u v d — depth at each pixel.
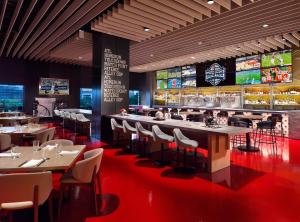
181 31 6.79
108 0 4.93
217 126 4.92
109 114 7.60
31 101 13.15
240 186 3.85
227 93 11.24
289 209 3.05
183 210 3.02
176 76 13.59
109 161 5.32
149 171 4.63
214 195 3.50
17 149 3.26
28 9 5.76
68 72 14.40
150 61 12.04
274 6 4.86
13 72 12.52
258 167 4.89
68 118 9.88
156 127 5.21
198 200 3.32
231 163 5.19
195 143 4.50
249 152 6.25
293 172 4.55
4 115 9.93
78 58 12.02
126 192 3.60
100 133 7.50
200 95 12.52
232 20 5.82
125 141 7.53
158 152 6.24
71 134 9.03
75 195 3.50
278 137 8.59
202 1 4.79
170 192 3.60
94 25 6.41
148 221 2.75
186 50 9.45
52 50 10.59
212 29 6.45
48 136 5.14
